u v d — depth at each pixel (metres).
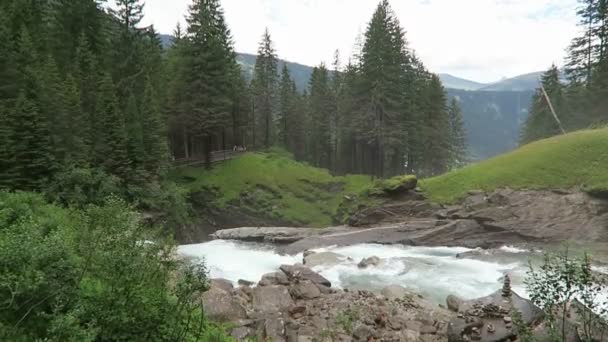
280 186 46.31
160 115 40.56
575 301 6.79
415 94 54.72
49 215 13.62
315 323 13.55
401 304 15.67
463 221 30.62
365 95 49.78
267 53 64.12
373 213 35.38
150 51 47.38
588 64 49.28
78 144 28.30
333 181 48.78
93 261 7.62
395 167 57.38
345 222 38.56
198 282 8.19
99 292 7.20
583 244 26.28
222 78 46.81
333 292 17.11
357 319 13.73
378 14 48.50
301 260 26.89
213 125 46.19
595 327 6.62
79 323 6.70
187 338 8.00
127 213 8.52
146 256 7.98
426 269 22.81
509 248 27.61
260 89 63.06
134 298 7.12
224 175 46.25
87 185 26.25
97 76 34.78
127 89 39.78
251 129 64.44
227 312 12.95
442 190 35.53
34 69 28.80
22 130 24.17
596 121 46.09
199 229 40.31
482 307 12.19
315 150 70.00
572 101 50.28
